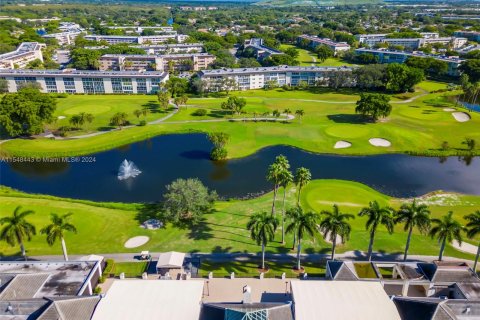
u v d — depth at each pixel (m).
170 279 78.62
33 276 74.56
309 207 113.69
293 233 99.75
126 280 72.75
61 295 71.00
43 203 114.31
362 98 195.12
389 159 154.38
